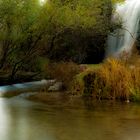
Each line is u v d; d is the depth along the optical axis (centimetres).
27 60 2714
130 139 1185
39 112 1584
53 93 2123
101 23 3047
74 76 2134
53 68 2442
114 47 3428
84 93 2012
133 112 1603
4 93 2138
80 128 1310
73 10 2789
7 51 2630
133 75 1923
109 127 1330
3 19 2555
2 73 2641
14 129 1288
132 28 3447
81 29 2869
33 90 2242
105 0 3212
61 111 1612
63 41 2958
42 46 2766
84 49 3219
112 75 1941
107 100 1905
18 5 2562
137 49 3294
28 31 2623
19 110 1623
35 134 1227
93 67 2214
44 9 2645
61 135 1214
